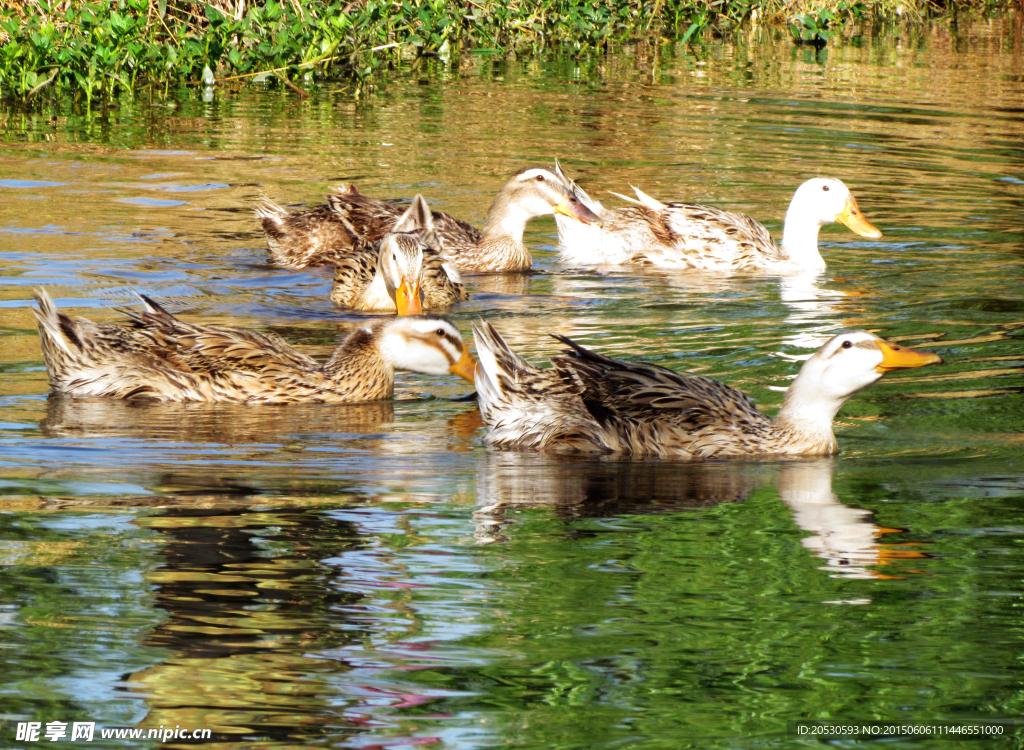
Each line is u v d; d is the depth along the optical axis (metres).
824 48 42.44
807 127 29.39
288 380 13.83
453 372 14.45
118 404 13.40
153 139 26.20
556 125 28.92
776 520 10.38
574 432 12.39
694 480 11.45
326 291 18.11
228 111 29.28
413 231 18.58
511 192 19.88
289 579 9.05
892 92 34.25
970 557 9.58
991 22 50.78
